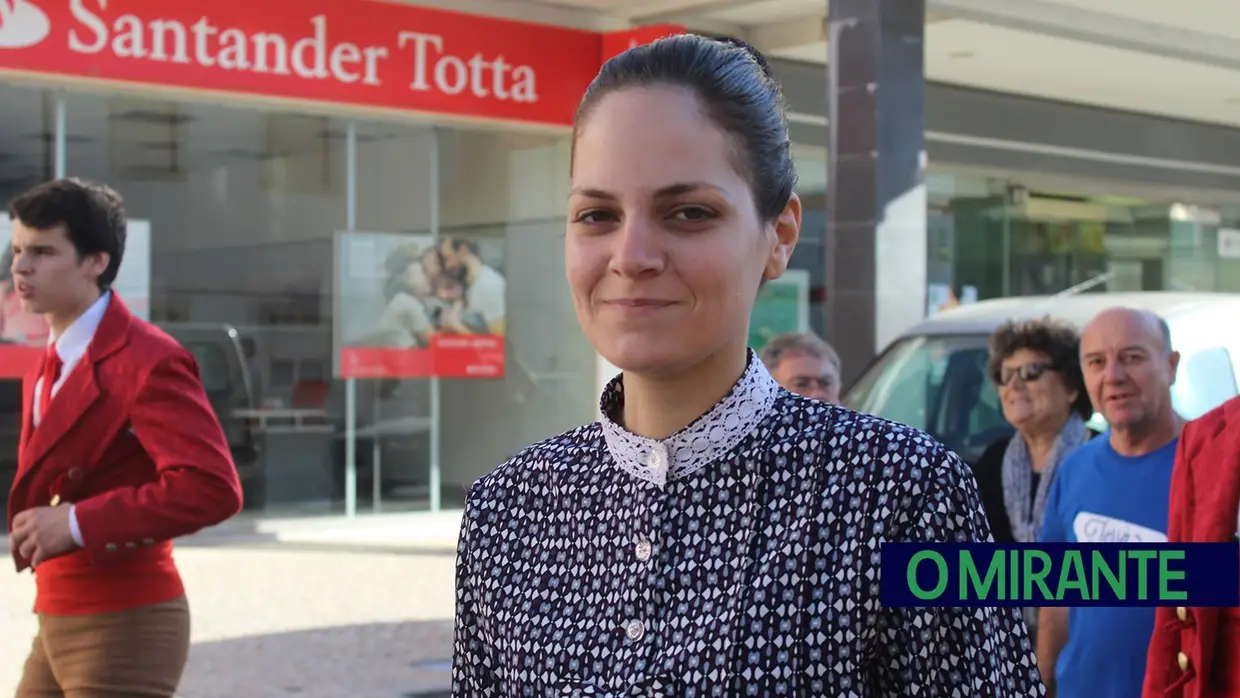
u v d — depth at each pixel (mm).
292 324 11422
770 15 12250
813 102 13406
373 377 11852
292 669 7344
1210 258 18234
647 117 1586
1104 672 3637
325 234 11547
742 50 1668
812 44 12445
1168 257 17797
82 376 3508
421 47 11562
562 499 1730
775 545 1546
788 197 1675
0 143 10148
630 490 1655
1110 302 6516
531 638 1676
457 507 12312
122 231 3709
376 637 8086
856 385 6887
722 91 1599
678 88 1595
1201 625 2832
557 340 12773
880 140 10195
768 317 13438
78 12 10133
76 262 3568
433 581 9781
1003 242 15891
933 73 14258
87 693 3482
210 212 11000
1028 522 4676
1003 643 1525
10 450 10180
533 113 12164
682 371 1624
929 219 15125
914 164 10359
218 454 3492
